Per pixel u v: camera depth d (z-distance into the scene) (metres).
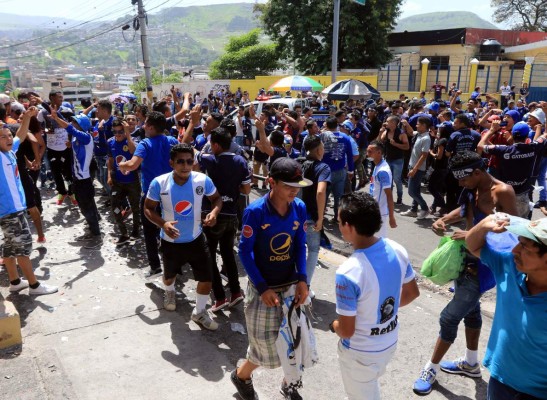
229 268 4.74
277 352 3.10
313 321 4.67
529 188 6.35
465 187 3.56
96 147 8.08
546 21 42.16
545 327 2.08
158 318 4.55
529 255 2.03
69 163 8.04
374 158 5.23
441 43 29.91
